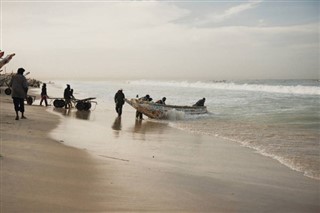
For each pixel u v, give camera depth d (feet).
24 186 19.61
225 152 35.12
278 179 25.30
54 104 82.12
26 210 16.35
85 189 20.11
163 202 18.93
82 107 79.30
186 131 51.08
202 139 43.45
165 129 53.52
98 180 22.13
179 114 69.67
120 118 68.74
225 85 246.27
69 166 24.99
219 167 28.58
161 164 28.53
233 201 19.94
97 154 30.30
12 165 23.62
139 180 22.94
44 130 41.86
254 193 21.71
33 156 26.81
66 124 51.08
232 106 93.45
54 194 18.76
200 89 224.12
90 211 16.85
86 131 45.57
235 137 45.03
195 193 21.02
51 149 30.30
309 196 21.36
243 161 31.04
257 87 206.39
